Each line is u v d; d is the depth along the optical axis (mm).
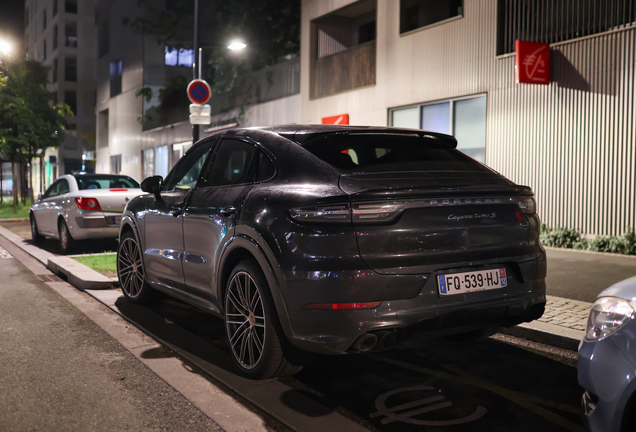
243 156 4266
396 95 14016
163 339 4801
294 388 3689
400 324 3223
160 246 5293
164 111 27953
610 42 9688
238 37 20406
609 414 2303
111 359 4293
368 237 3201
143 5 26906
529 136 10953
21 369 4035
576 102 10188
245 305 3906
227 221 4004
